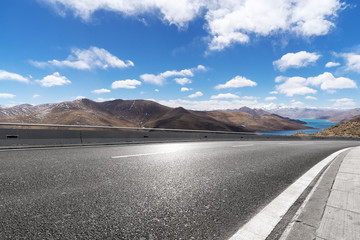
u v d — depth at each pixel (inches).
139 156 238.1
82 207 93.7
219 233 74.8
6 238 68.1
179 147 362.6
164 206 97.9
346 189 114.7
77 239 68.6
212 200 107.7
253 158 254.4
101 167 172.7
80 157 219.0
